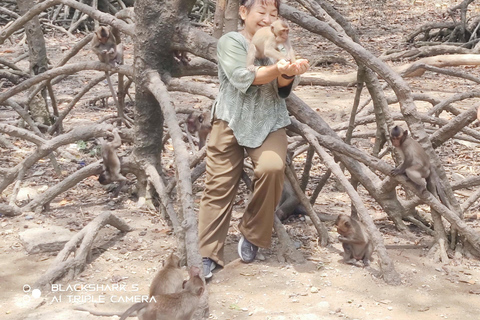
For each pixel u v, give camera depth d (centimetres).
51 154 759
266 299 470
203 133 673
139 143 644
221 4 677
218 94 518
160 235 583
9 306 459
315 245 563
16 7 1923
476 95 720
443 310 458
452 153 866
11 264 526
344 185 520
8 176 672
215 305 461
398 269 518
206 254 505
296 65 433
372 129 952
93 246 557
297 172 782
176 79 607
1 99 713
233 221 616
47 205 643
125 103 1080
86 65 682
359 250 520
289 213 619
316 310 451
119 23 649
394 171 524
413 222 598
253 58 462
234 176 513
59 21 1908
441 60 1187
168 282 427
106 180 649
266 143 500
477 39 1600
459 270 521
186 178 485
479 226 608
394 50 1617
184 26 597
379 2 2386
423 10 2283
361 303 464
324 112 1068
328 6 665
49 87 908
